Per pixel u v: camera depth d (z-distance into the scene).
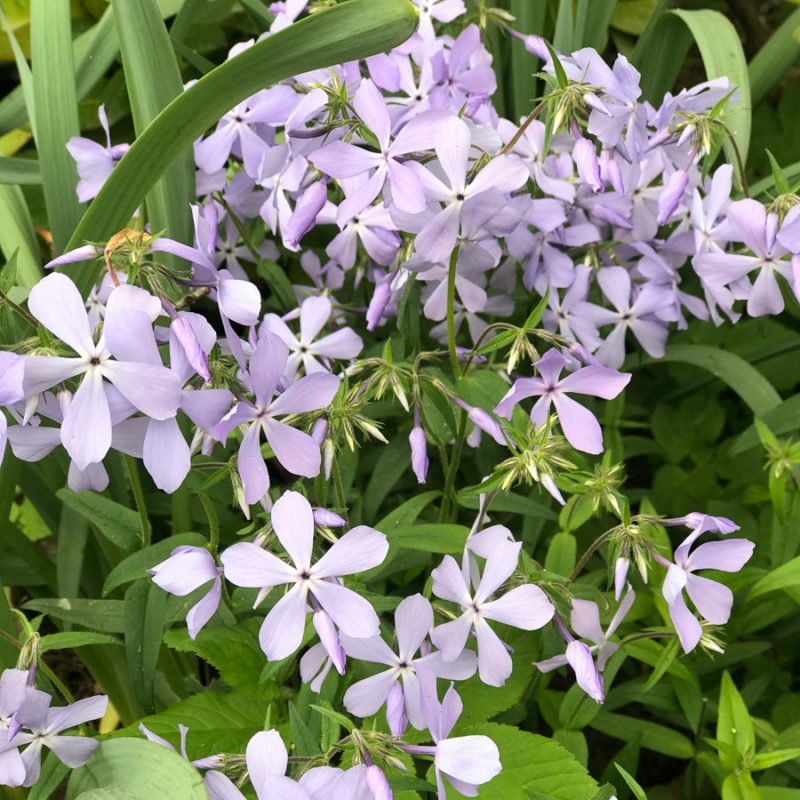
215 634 0.25
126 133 0.41
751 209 0.24
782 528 0.28
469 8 0.32
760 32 0.48
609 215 0.27
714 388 0.36
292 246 0.23
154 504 0.30
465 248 0.22
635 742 0.27
